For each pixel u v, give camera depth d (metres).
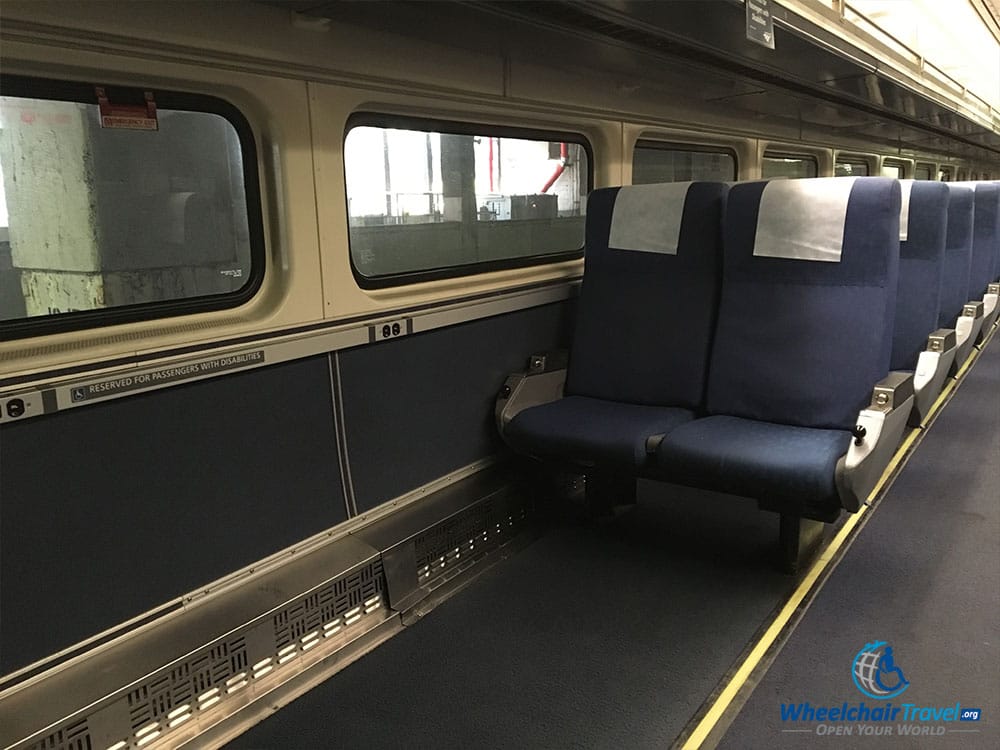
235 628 2.28
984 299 5.57
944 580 2.92
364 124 2.73
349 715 2.26
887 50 4.11
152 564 2.23
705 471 2.75
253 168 2.38
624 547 3.29
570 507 3.71
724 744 2.09
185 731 2.15
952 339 3.89
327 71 2.46
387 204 2.87
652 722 2.19
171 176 2.22
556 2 2.27
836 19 3.39
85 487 2.05
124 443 2.12
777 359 3.04
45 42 1.83
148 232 2.19
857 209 2.88
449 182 3.15
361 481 2.84
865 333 2.87
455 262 3.25
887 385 2.72
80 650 2.09
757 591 2.89
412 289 2.98
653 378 3.37
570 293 3.87
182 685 2.15
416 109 2.87
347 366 2.72
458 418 3.25
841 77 3.97
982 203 5.61
